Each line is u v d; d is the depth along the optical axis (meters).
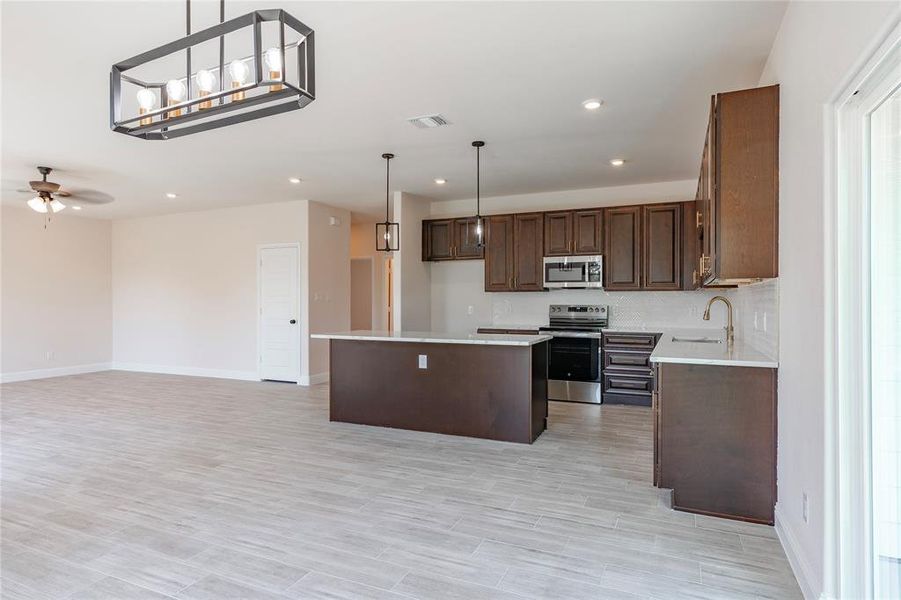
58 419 5.14
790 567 2.29
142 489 3.26
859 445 1.76
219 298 7.72
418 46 2.81
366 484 3.33
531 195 6.74
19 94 3.43
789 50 2.41
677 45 2.82
